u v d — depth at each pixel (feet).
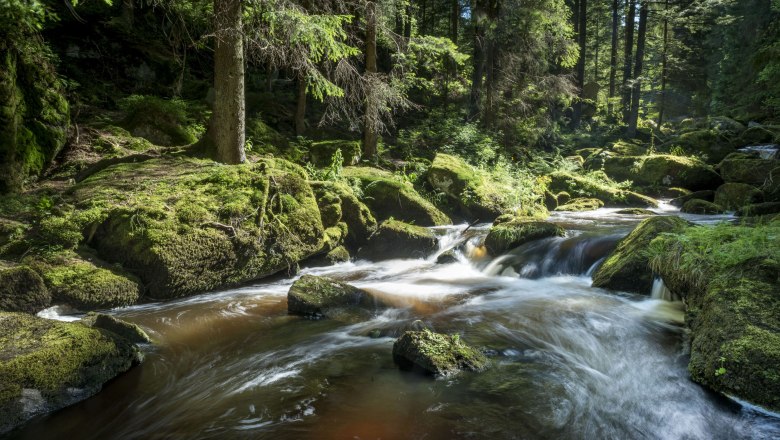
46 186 27.89
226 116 32.42
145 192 25.61
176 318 20.16
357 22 50.26
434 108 74.43
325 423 12.42
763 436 11.62
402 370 15.37
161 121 39.75
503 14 67.97
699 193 52.03
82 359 14.17
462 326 19.07
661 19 100.63
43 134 29.94
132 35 57.72
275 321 20.11
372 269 30.35
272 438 11.78
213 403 13.65
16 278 18.10
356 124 51.21
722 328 14.46
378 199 38.86
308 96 68.90
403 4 60.29
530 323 19.21
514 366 15.69
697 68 103.30
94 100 46.26
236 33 31.17
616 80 140.77
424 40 52.75
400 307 21.91
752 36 85.46
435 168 45.16
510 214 40.91
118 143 35.42
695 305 17.79
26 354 13.10
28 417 12.55
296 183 29.66
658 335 17.56
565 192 53.21
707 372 13.76
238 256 24.82
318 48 32.60
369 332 18.80
